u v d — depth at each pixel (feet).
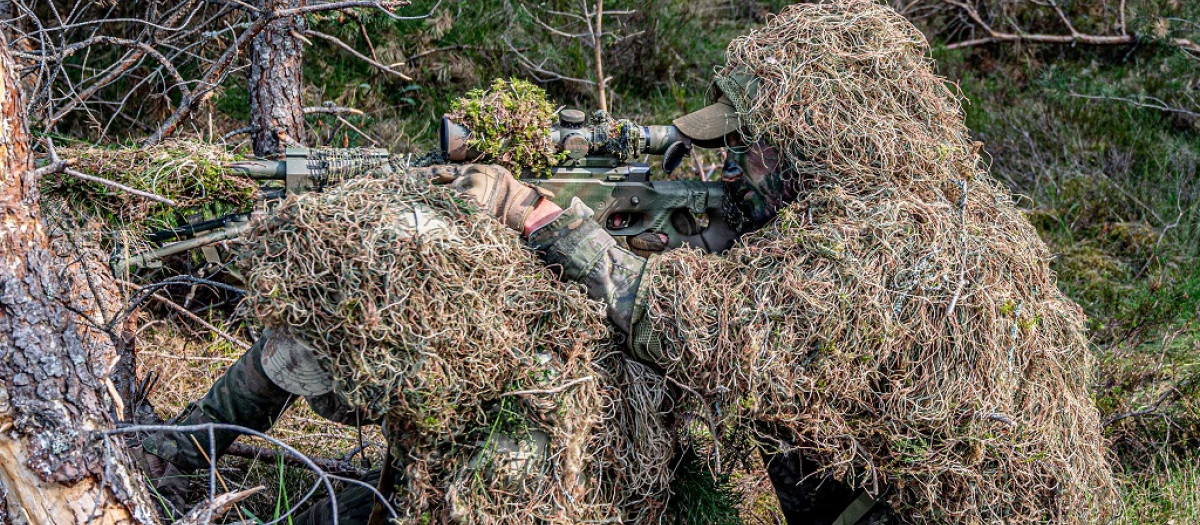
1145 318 13.48
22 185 6.64
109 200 8.29
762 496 10.88
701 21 19.33
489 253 7.27
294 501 10.04
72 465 6.73
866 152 8.05
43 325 6.66
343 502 8.79
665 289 7.66
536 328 7.45
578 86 17.44
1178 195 16.16
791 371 7.42
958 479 7.83
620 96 17.87
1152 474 11.07
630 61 18.20
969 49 21.17
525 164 8.32
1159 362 12.68
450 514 7.20
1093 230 16.02
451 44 16.83
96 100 13.33
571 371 7.35
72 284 8.36
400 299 6.81
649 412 7.82
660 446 7.89
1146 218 16.38
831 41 8.33
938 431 7.68
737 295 7.58
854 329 7.41
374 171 8.00
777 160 8.48
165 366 11.77
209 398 8.47
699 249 8.03
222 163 8.27
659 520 8.23
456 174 7.78
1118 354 13.00
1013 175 17.24
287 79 11.58
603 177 8.55
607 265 7.71
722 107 8.68
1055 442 8.09
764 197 8.65
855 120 8.09
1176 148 17.67
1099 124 18.48
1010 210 8.54
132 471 7.25
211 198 8.38
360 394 7.01
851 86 8.16
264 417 8.44
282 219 7.09
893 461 7.79
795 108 8.17
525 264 7.61
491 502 7.18
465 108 8.09
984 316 7.68
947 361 7.61
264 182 8.41
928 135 8.32
